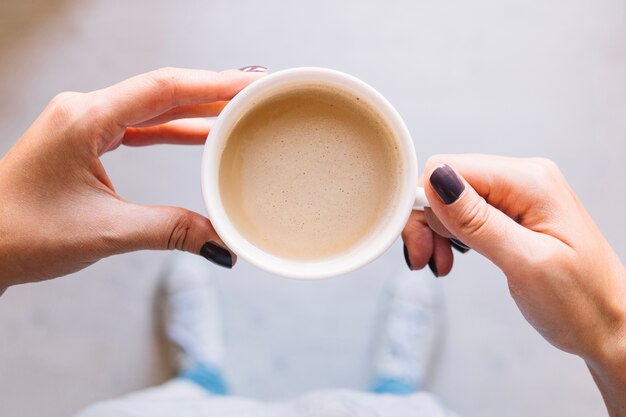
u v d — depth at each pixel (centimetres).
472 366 59
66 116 37
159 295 59
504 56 58
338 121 37
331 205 37
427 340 59
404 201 35
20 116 58
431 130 57
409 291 58
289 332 59
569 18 58
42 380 58
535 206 38
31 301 58
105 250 38
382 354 58
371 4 57
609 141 58
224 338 59
